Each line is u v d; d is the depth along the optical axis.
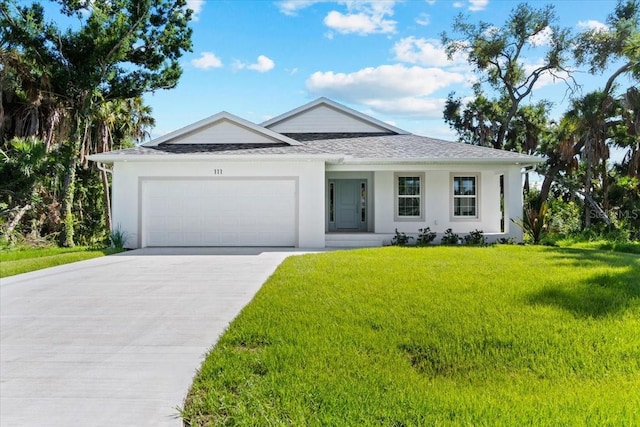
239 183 14.32
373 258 10.74
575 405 3.53
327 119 19.41
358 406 3.46
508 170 15.23
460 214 16.52
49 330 5.56
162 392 3.83
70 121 19.70
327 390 3.73
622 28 24.75
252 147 14.91
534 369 4.36
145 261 11.20
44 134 19.50
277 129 19.41
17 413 3.48
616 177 22.70
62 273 9.46
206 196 14.34
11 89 18.12
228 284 8.19
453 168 15.28
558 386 4.02
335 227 17.16
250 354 4.59
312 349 4.64
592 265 9.48
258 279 8.66
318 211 14.23
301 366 4.25
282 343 4.83
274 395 3.65
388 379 3.99
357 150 15.88
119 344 5.04
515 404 3.58
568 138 22.02
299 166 14.23
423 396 3.67
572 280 7.75
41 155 16.98
